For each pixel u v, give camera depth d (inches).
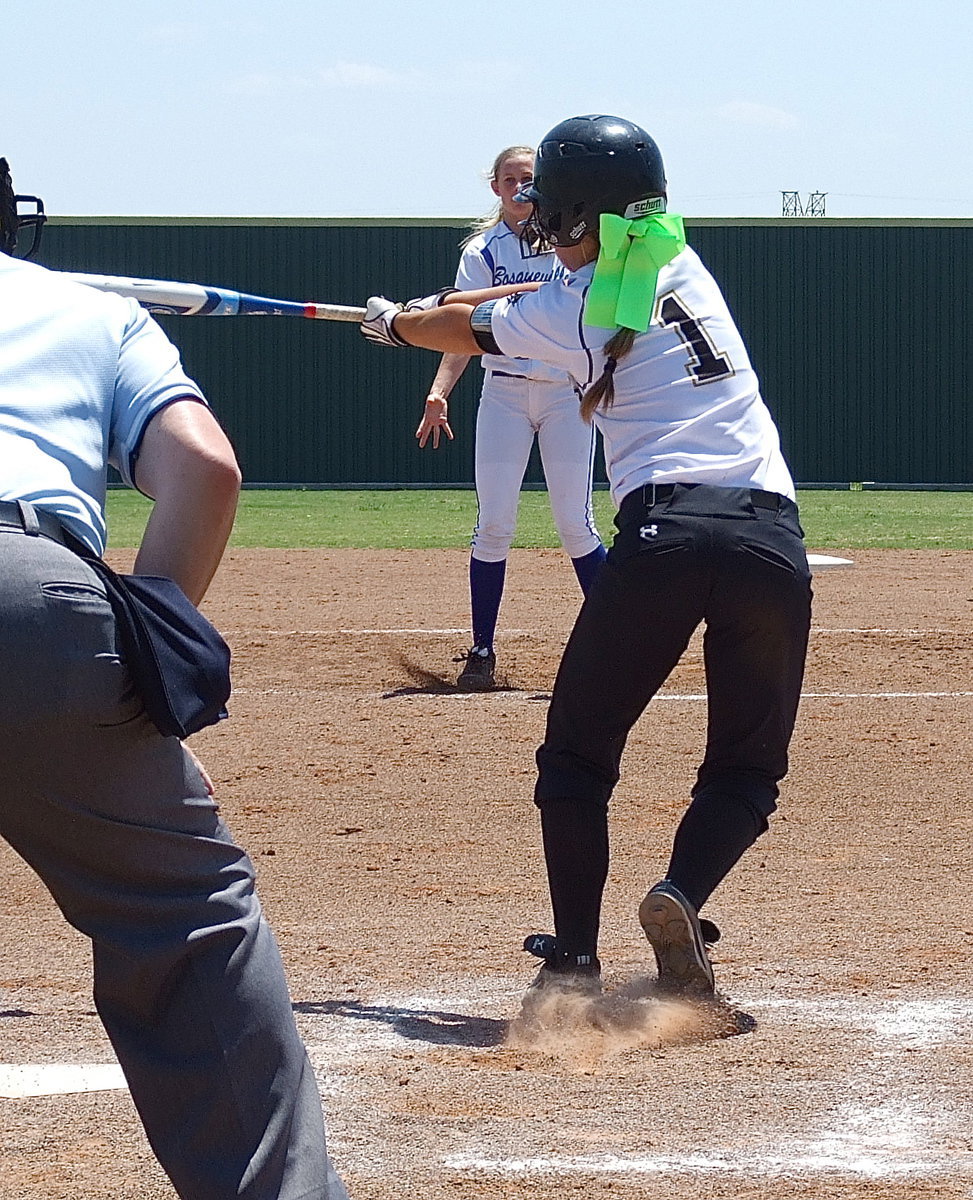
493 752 429.1
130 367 149.3
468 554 936.3
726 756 243.6
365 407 1716.3
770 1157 187.5
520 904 302.5
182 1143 142.4
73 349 146.7
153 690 135.8
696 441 234.7
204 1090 141.3
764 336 1729.8
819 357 1729.8
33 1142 193.9
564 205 239.6
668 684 529.0
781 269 1723.7
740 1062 219.5
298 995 251.0
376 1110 202.2
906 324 1727.4
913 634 616.7
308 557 919.0
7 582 132.5
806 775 406.0
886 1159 187.0
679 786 393.7
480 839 348.5
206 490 142.1
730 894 307.6
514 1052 224.7
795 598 232.8
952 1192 177.6
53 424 143.2
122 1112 203.8
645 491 233.5
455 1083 212.1
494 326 248.5
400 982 257.8
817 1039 228.7
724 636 234.8
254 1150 140.9
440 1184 179.8
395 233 1716.3
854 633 619.8
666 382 237.0
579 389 252.4
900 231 1717.5
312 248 1715.1
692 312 240.2
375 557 919.7
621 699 237.5
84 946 280.5
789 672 238.5
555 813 240.5
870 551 949.8
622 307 235.3
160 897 142.0
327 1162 143.3
